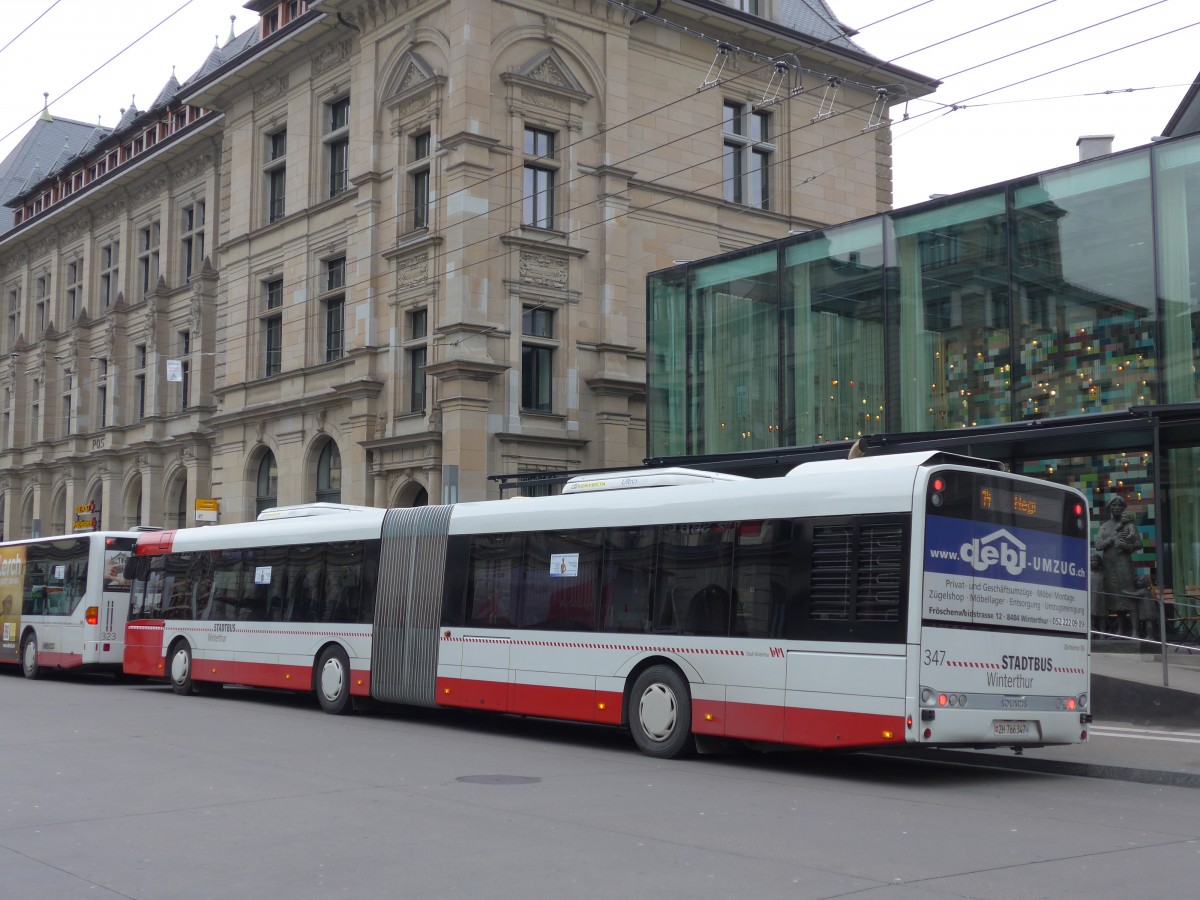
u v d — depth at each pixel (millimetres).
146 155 45375
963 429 20625
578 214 32094
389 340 32562
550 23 31719
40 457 52062
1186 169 18906
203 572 22188
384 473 32094
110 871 7734
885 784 12023
